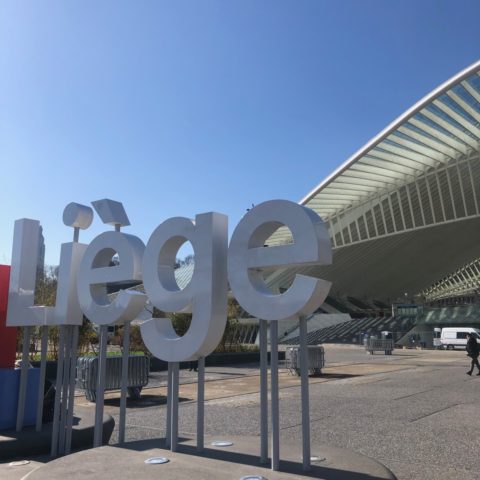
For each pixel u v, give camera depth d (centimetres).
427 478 543
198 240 573
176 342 575
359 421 885
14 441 654
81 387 1237
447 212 5234
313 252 485
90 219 726
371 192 5391
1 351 835
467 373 1769
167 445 599
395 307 6294
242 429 834
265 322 537
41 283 2462
